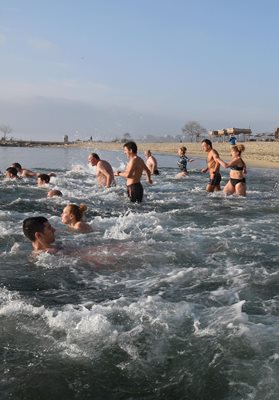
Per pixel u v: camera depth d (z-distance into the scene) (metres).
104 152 51.22
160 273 5.48
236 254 6.29
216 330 3.78
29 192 12.91
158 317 4.06
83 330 3.84
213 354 3.43
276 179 20.02
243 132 59.88
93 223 8.30
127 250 6.40
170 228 8.12
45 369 3.30
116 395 3.04
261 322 3.94
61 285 5.07
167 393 3.05
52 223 8.19
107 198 12.17
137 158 11.72
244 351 3.45
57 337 3.74
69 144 81.44
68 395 3.04
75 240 6.87
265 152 39.84
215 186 14.30
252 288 4.85
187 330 3.82
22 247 6.61
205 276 5.29
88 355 3.48
